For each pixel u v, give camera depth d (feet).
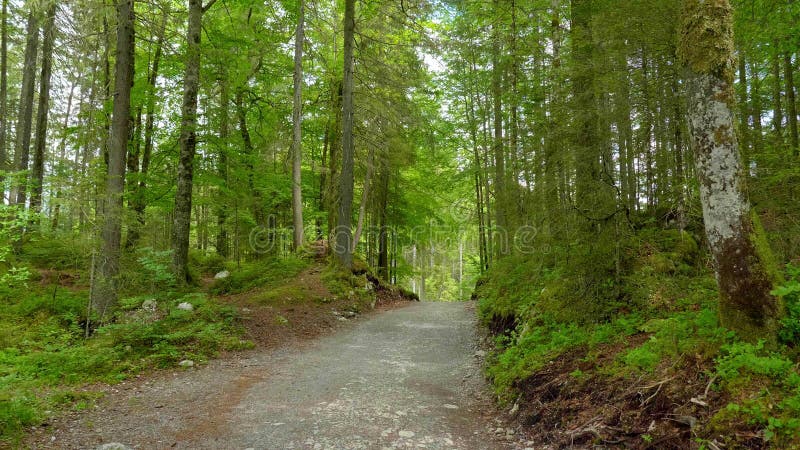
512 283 31.78
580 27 26.78
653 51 21.59
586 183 21.42
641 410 13.14
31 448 13.70
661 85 21.56
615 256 20.26
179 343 27.53
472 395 21.04
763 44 31.68
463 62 60.54
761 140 22.80
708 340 13.79
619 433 12.96
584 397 15.37
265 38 58.44
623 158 26.84
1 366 21.45
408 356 28.86
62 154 74.95
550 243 22.43
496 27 47.88
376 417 17.33
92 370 22.74
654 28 20.56
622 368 15.42
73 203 27.68
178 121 48.80
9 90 81.30
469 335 35.55
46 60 52.16
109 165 32.14
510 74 46.47
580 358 18.07
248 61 55.52
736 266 13.21
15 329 29.07
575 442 13.61
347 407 18.44
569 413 15.08
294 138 56.85
